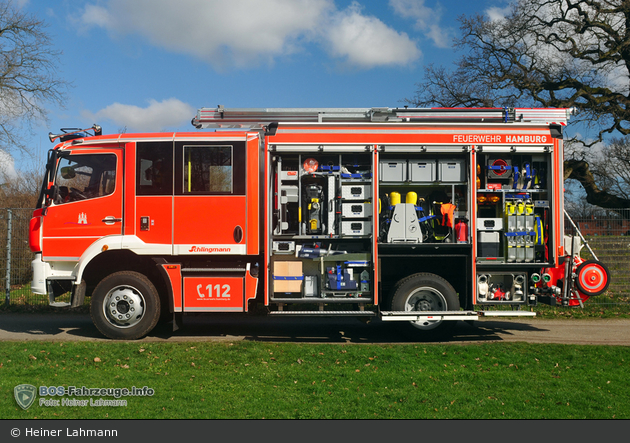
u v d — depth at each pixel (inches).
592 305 394.0
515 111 285.4
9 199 564.4
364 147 270.1
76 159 279.0
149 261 284.5
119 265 288.8
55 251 276.7
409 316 266.5
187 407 165.2
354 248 275.6
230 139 273.7
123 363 221.0
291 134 268.8
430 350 247.1
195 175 273.6
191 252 270.4
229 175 273.0
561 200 275.6
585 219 412.8
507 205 275.3
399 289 272.7
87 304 403.2
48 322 338.6
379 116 280.8
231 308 270.8
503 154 279.3
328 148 268.4
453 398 175.8
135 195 274.1
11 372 204.5
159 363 219.5
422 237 275.7
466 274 277.0
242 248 270.5
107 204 275.4
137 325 272.5
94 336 286.5
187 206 272.2
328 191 273.1
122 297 271.7
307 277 274.2
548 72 783.7
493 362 227.6
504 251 275.3
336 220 274.2
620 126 769.6
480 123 275.3
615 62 750.5
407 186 280.4
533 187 279.0
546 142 274.7
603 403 173.3
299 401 171.9
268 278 271.3
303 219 273.6
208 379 197.0
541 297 283.1
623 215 405.4
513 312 269.7
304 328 320.8
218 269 270.5
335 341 281.3
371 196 272.5
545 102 784.9
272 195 273.3
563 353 242.1
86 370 209.3
